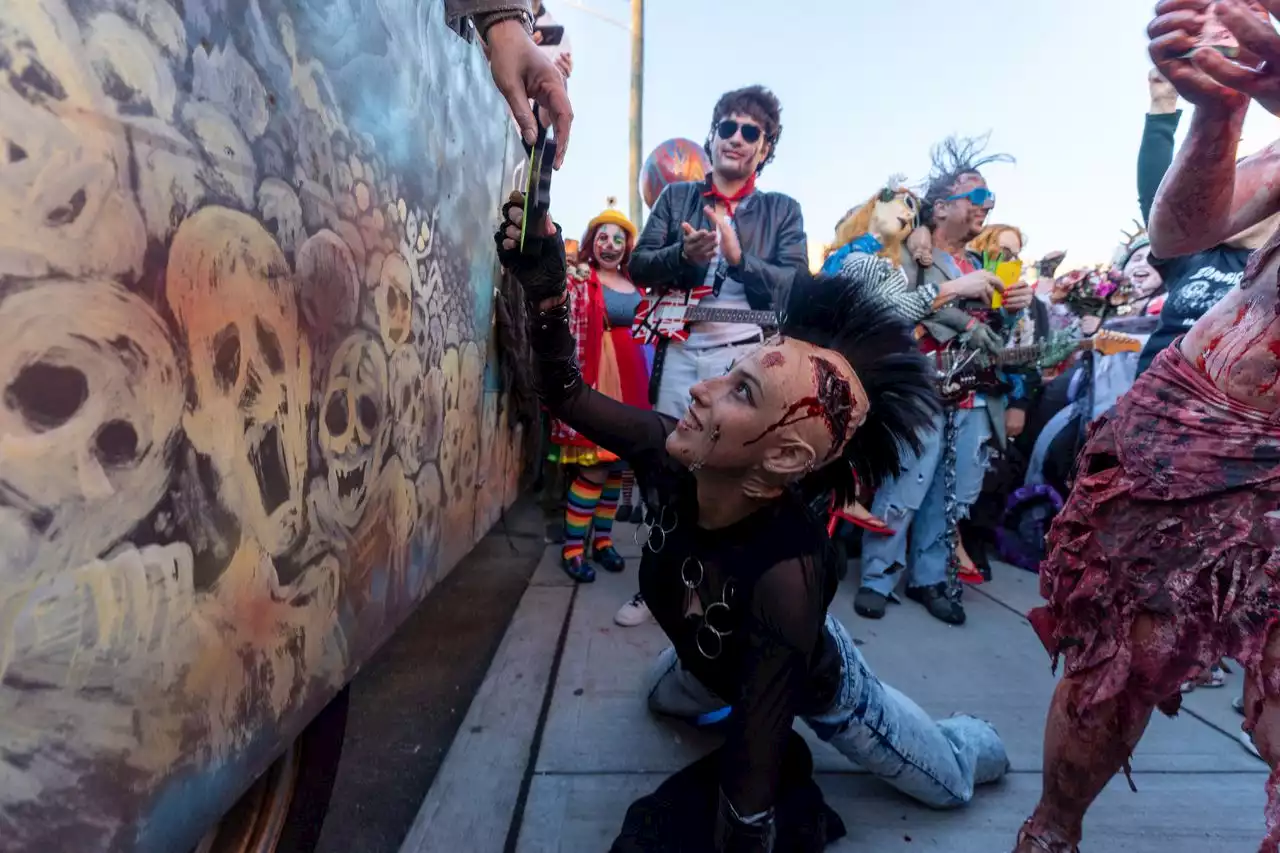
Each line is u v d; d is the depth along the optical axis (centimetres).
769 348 112
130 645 68
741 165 250
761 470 112
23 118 55
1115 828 159
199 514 78
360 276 121
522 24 132
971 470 293
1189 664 111
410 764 179
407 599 152
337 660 116
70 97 59
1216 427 110
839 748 150
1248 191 121
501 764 175
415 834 150
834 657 133
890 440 125
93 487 63
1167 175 120
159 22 70
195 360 77
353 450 120
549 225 117
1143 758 188
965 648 258
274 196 92
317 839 126
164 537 73
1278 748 103
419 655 242
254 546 90
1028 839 138
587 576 319
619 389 322
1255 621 104
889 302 129
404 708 207
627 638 253
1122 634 116
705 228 252
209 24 78
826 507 140
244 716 89
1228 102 102
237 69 83
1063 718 129
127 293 66
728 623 119
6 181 54
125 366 66
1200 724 207
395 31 135
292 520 100
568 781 169
